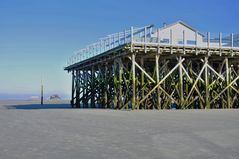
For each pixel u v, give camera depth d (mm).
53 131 14258
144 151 9719
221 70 32156
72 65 42219
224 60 31594
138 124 16516
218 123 16797
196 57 31281
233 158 8734
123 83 30422
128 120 18656
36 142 11391
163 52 28812
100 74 36625
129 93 29672
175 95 30922
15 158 9000
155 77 28766
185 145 10578
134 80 28109
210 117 20375
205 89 30422
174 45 28719
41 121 18859
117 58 30984
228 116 21062
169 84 30875
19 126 16312
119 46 28688
